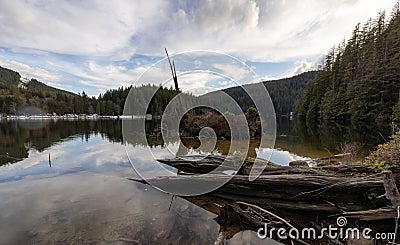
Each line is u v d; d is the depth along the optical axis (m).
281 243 2.57
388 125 15.92
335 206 3.12
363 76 23.91
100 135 14.48
